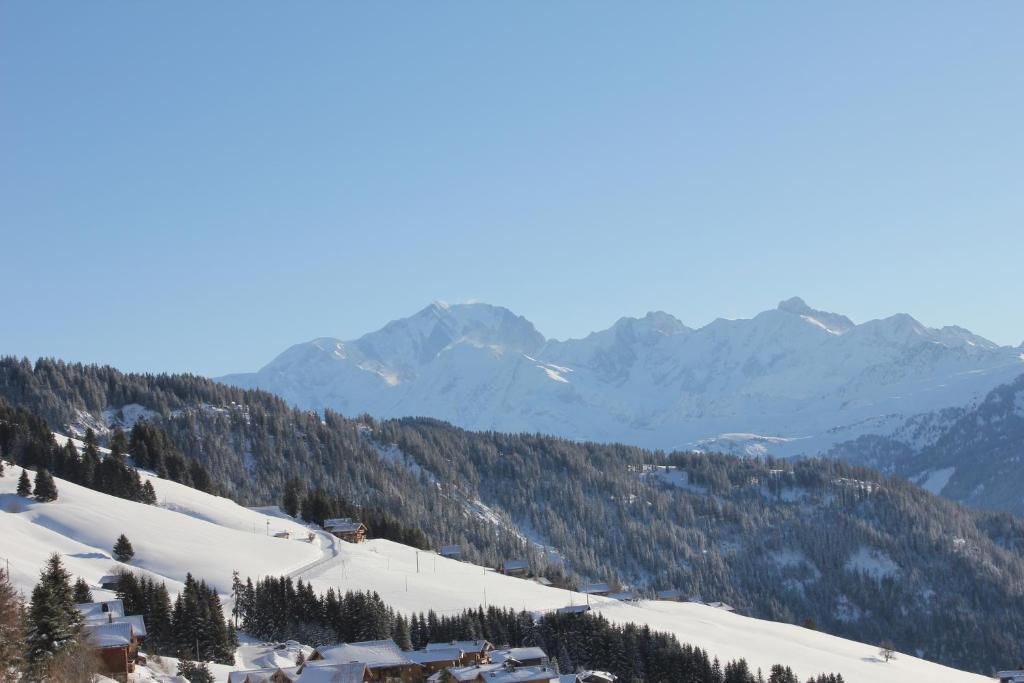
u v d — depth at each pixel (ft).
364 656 468.34
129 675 384.68
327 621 558.56
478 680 453.17
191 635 478.18
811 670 631.97
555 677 457.27
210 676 423.64
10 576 501.97
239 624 562.66
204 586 513.86
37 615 330.95
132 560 645.51
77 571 578.66
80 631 352.69
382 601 623.77
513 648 545.03
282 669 429.38
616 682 490.90
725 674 558.56
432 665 482.28
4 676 308.60
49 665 325.21
